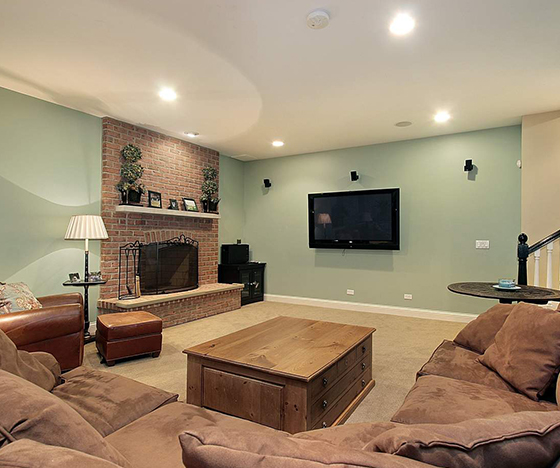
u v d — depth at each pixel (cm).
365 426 135
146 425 137
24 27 245
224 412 212
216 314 530
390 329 451
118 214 445
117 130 445
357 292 568
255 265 627
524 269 351
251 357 213
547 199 409
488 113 416
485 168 481
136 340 328
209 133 502
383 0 217
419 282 521
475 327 237
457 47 271
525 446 70
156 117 433
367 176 562
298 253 624
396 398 259
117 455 91
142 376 296
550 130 410
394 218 531
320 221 590
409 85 340
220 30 249
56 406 80
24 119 366
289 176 635
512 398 157
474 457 67
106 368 313
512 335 187
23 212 366
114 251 440
